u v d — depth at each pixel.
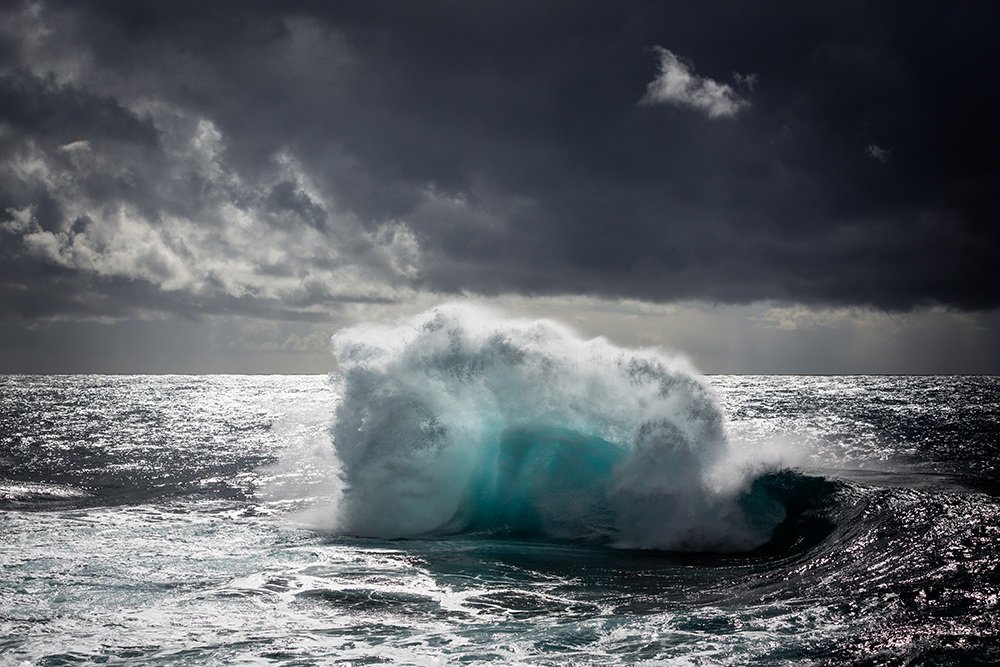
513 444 18.16
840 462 26.06
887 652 8.57
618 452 18.00
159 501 21.02
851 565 12.23
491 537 16.02
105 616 10.44
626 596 11.52
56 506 20.05
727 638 9.24
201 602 11.11
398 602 11.21
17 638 9.57
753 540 15.29
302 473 26.89
